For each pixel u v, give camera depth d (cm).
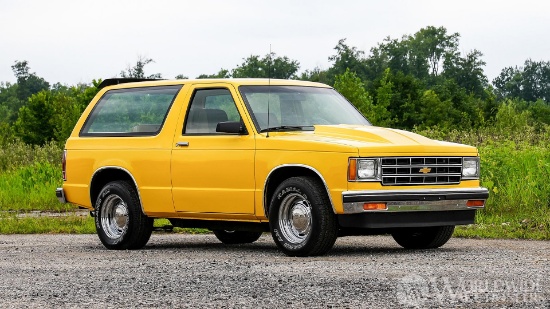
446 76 15675
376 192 930
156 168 1102
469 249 1022
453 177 991
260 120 1023
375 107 8938
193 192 1064
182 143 1075
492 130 2398
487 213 1425
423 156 966
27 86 19925
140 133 1132
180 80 1121
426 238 1045
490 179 1523
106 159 1155
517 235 1178
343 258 932
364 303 639
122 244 1126
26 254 1055
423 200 952
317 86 1108
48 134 9481
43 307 662
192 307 646
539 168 1523
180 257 992
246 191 1014
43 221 1529
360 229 1005
